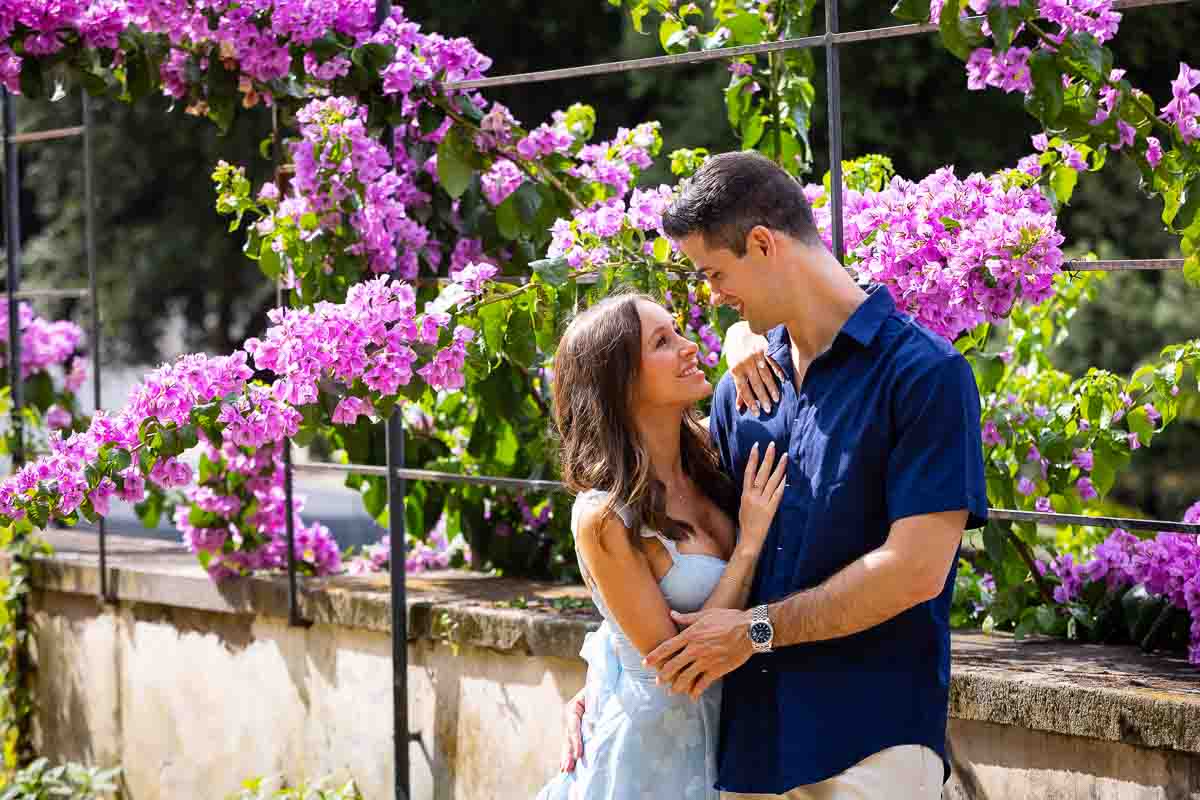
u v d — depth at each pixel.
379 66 5.07
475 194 5.39
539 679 4.88
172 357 21.62
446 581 5.67
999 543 4.62
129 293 19.27
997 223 3.86
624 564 3.38
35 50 5.24
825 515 3.18
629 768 3.50
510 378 5.34
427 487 5.84
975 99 13.45
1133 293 13.23
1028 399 5.20
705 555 3.47
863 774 3.18
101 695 6.47
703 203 3.22
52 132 6.48
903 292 4.00
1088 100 3.75
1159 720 3.58
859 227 4.14
